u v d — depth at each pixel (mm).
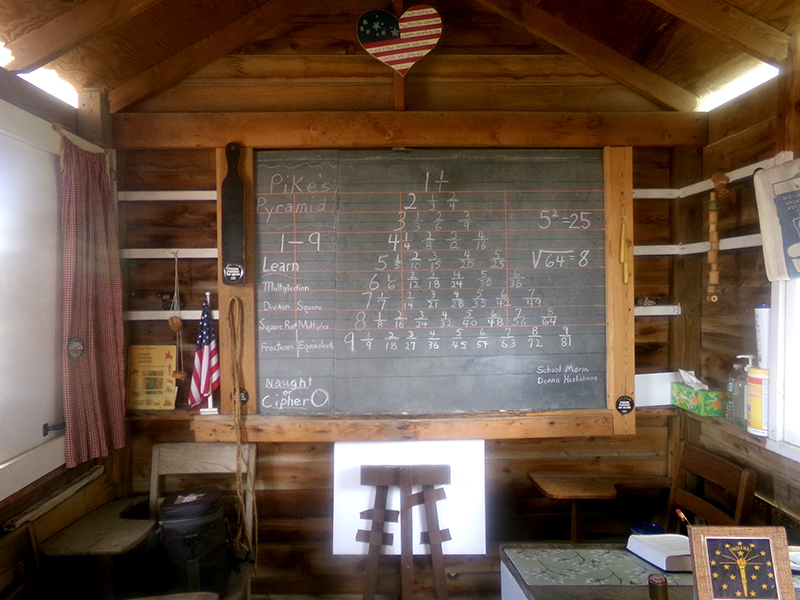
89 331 2025
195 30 2236
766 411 1899
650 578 1191
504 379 2268
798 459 1751
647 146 2365
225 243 2195
